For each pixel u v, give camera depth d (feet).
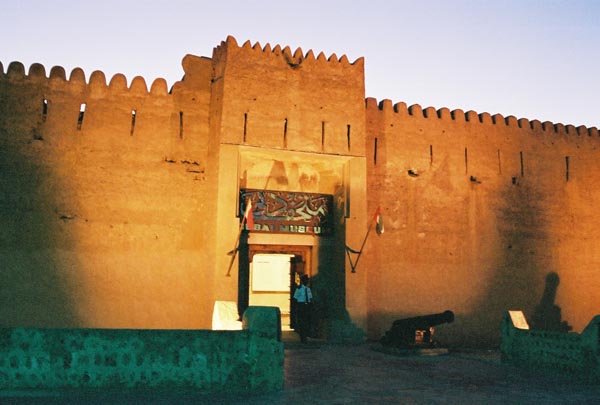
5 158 39.14
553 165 54.13
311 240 45.60
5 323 37.40
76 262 39.60
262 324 22.59
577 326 51.93
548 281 51.67
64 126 41.01
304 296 41.19
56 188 40.04
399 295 46.16
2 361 20.36
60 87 41.47
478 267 49.32
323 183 47.24
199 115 44.57
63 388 20.47
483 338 48.24
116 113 42.45
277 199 44.93
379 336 44.86
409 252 47.14
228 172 41.39
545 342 29.14
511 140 52.80
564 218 53.52
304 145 43.62
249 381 21.90
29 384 20.35
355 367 29.66
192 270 41.98
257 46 43.96
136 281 40.63
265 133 42.73
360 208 44.57
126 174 41.83
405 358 34.04
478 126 51.88
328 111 44.96
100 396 19.88
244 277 43.14
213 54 45.98
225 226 40.68
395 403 20.54
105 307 39.68
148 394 20.56
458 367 30.50
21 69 40.70
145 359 21.15
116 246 40.73
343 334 42.29
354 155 45.01
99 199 40.88
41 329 20.80
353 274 43.55
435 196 48.93
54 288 38.83
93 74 42.52
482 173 51.03
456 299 47.98
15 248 38.45
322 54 45.93
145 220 41.68
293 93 44.21
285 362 30.78
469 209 49.88
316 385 23.77
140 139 42.65
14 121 39.83
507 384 25.20
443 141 50.24
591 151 56.13
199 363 21.53
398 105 49.39
